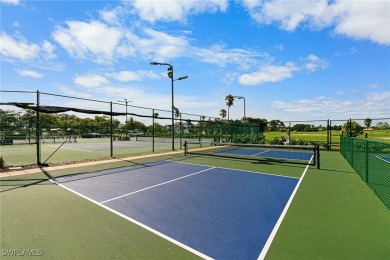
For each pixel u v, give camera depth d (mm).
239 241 4074
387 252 3691
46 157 15266
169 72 19219
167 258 3527
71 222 4828
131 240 4086
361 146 9773
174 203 6090
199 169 11070
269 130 30375
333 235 4297
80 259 3475
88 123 41969
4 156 15742
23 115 15375
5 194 6746
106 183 8156
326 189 7594
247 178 9164
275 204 6078
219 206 5895
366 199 6516
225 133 29422
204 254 3652
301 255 3615
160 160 14031
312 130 28359
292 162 13000
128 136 39562
